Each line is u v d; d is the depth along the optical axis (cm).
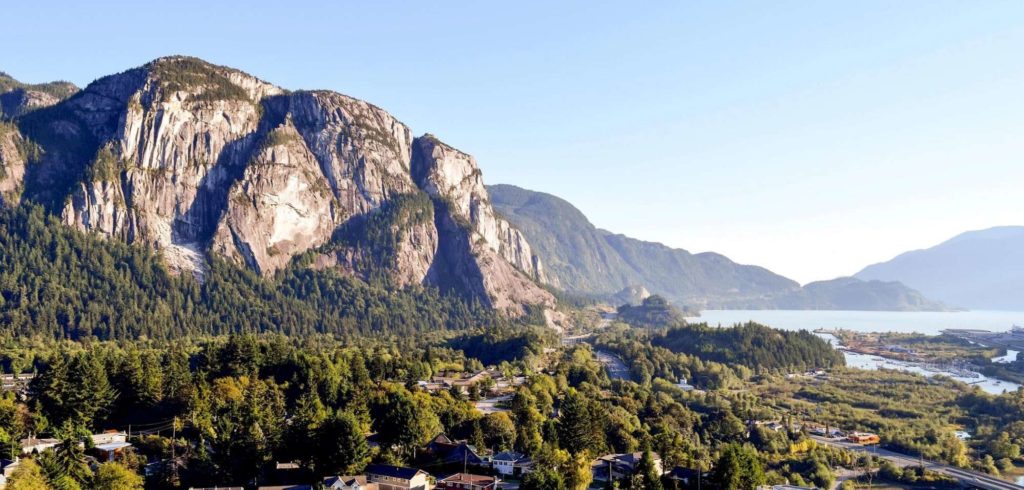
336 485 17125
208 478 17988
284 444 19125
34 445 18988
